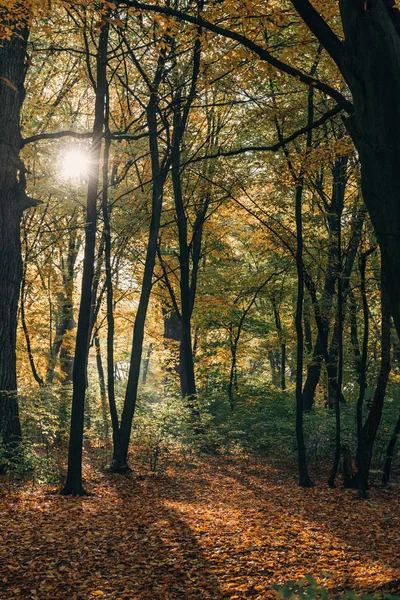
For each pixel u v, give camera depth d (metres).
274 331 26.36
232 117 18.03
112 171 19.08
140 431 15.05
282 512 11.09
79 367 11.51
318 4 8.10
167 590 6.62
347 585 6.41
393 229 4.72
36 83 19.03
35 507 9.88
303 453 14.69
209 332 26.89
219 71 12.10
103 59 11.74
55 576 6.84
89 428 17.25
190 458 17.64
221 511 10.76
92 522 9.23
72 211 18.42
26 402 13.75
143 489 12.65
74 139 16.84
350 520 10.68
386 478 14.80
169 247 22.66
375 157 4.77
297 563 7.63
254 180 17.12
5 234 12.68
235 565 7.47
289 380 31.50
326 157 11.24
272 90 13.27
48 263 20.73
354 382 20.58
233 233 23.52
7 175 12.65
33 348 22.30
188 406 18.41
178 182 17.59
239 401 21.02
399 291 4.73
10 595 6.29
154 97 13.98
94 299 19.62
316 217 18.14
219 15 8.25
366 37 4.79
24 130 17.33
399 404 17.80
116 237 17.59
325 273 17.69
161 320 28.30
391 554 8.25
